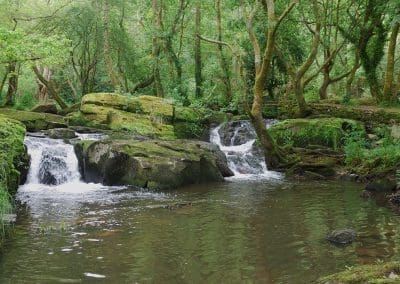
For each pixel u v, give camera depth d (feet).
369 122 64.08
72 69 119.65
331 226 30.32
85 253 25.46
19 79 114.01
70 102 113.29
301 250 25.50
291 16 72.74
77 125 64.03
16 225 31.12
